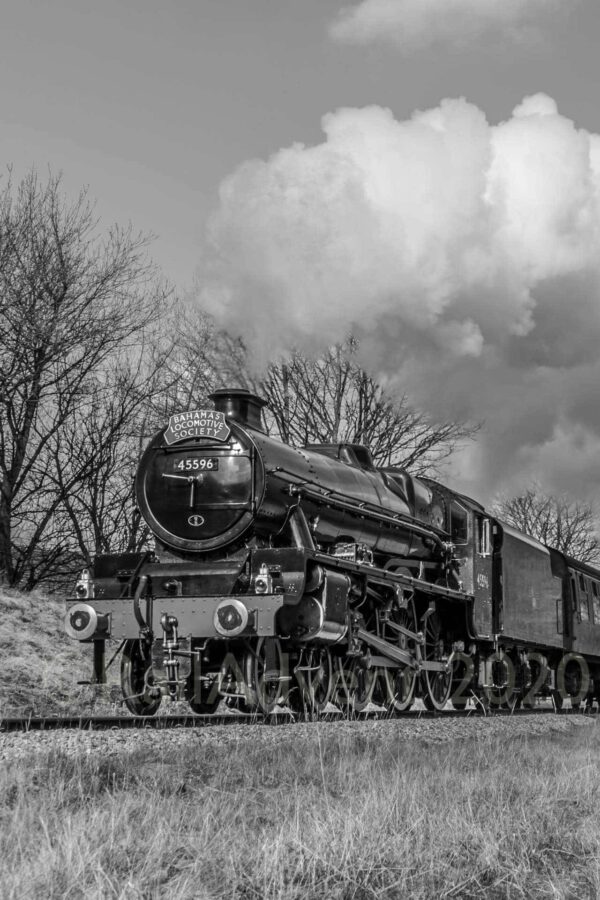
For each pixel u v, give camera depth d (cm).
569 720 1633
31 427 2261
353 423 2845
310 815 615
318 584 1162
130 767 728
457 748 1002
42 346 2192
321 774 782
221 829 575
